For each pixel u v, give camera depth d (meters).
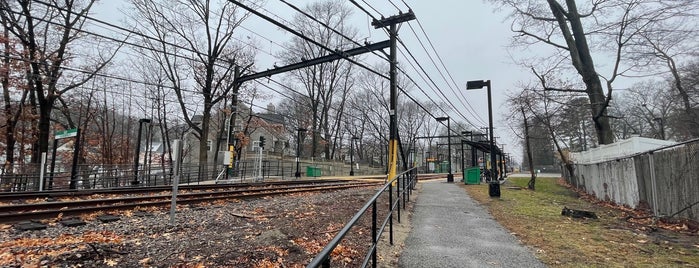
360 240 5.72
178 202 9.31
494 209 9.55
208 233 5.81
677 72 19.17
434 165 65.88
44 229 6.03
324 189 14.50
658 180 8.64
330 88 44.25
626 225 7.39
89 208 7.57
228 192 11.50
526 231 6.67
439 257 4.90
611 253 5.11
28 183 18.89
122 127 37.88
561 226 7.20
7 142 22.20
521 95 20.78
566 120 22.94
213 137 48.16
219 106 34.19
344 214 8.07
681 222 7.44
